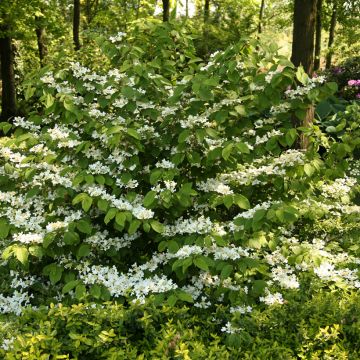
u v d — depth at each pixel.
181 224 3.28
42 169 3.45
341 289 3.18
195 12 16.53
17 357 2.36
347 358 2.53
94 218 3.49
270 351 2.56
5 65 13.45
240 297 2.95
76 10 12.86
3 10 12.39
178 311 2.77
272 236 3.26
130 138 3.35
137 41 4.19
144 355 2.58
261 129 3.72
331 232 3.99
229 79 3.43
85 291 2.90
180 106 3.55
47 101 3.51
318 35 15.89
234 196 3.20
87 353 2.57
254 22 14.48
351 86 13.44
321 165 3.43
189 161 3.38
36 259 3.37
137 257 3.59
